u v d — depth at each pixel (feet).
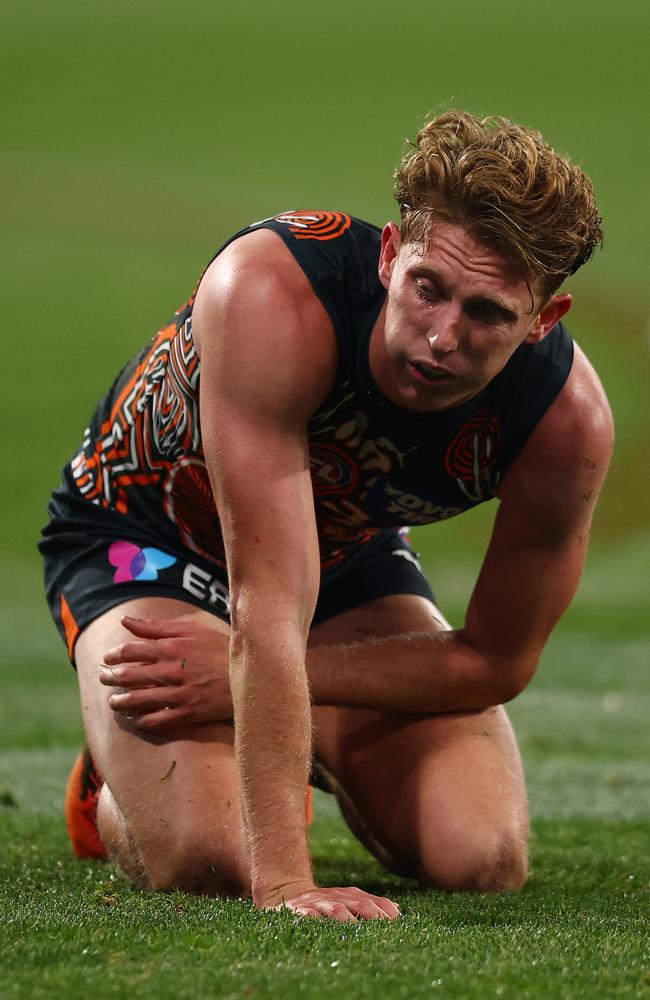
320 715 36.52
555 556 32.27
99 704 33.01
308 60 383.86
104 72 373.81
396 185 26.45
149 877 31.42
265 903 26.14
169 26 417.90
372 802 35.37
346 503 31.71
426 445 29.60
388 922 25.04
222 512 27.22
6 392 165.48
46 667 79.71
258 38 404.98
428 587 38.91
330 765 36.40
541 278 25.76
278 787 26.22
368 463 30.12
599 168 282.56
